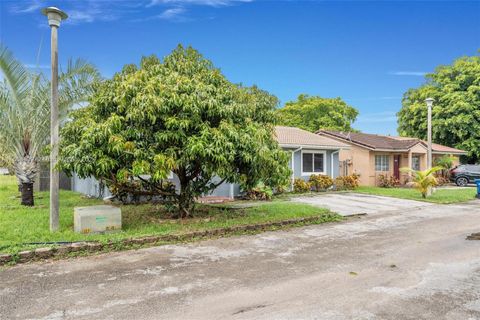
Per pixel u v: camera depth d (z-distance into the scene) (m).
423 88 30.47
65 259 5.85
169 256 6.10
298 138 19.03
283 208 10.98
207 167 7.82
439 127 28.20
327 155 19.64
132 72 8.90
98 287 4.60
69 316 3.76
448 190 19.41
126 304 4.08
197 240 7.31
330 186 18.69
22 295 4.32
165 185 10.20
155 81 7.75
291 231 8.38
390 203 13.86
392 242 7.28
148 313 3.85
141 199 12.15
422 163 24.78
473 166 24.16
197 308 3.98
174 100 7.46
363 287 4.64
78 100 11.41
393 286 4.68
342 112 38.91
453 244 7.13
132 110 7.29
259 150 7.95
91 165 7.29
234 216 9.58
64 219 8.64
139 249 6.55
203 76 8.84
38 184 17.12
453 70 28.64
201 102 7.75
